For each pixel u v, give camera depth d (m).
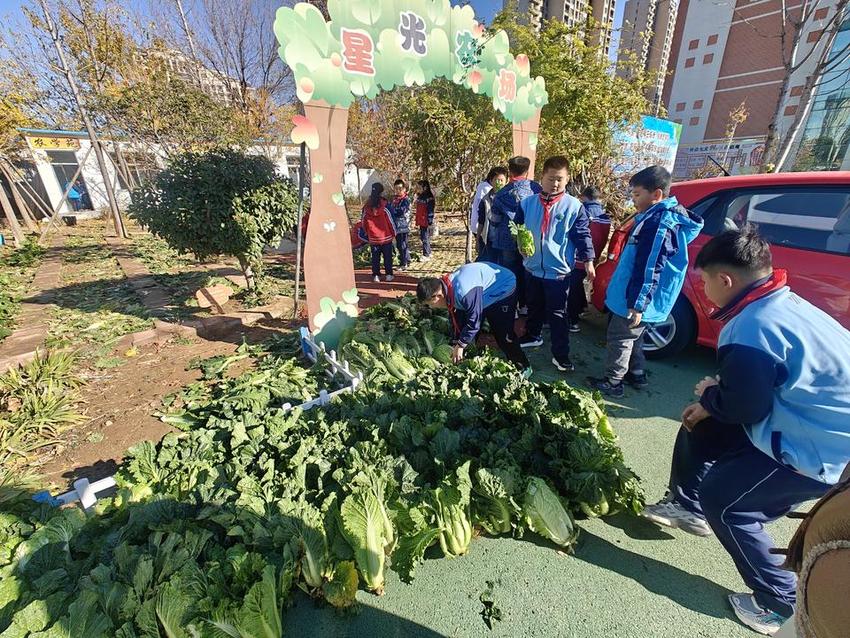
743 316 1.67
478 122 8.36
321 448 2.60
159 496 2.23
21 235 11.18
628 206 9.70
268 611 1.73
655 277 3.15
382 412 2.99
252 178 5.18
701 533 2.39
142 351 4.53
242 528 2.02
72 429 3.23
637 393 3.89
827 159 22.64
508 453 2.53
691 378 4.14
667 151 11.30
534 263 4.05
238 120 11.64
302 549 2.01
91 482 2.72
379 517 2.10
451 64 4.48
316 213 3.94
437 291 3.48
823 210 3.48
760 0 28.83
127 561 1.85
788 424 1.61
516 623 1.95
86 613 1.61
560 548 2.32
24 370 4.07
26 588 1.79
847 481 0.88
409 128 8.66
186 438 2.74
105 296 6.31
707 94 32.66
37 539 1.90
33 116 13.15
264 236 5.54
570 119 8.33
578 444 2.50
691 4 32.19
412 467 2.50
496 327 4.00
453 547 2.23
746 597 1.98
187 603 1.69
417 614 2.00
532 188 4.64
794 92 27.27
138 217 5.11
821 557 0.84
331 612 1.98
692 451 2.24
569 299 5.12
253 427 2.86
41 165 15.91
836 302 3.33
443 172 7.91
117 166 13.93
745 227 1.75
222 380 3.86
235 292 6.27
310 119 3.63
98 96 10.12
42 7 9.64
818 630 0.83
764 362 1.56
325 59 3.54
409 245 10.75
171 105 9.88
